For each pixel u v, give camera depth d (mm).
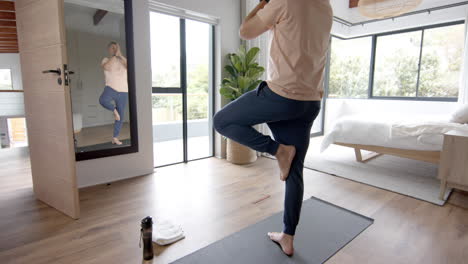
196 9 3176
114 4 2564
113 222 1877
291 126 1354
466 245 1629
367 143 3068
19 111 5223
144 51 2811
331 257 1503
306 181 2752
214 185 2635
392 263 1453
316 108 1308
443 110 4250
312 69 1192
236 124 1312
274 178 2861
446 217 1990
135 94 2791
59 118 1854
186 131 3461
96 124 2561
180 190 2494
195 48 3488
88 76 2479
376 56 5188
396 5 2133
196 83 3594
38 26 1888
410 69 4758
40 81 1969
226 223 1878
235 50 3693
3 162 3250
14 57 6820
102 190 2465
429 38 4496
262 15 1191
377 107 5020
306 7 1108
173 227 1742
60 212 2014
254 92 1267
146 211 2055
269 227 1818
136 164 2885
